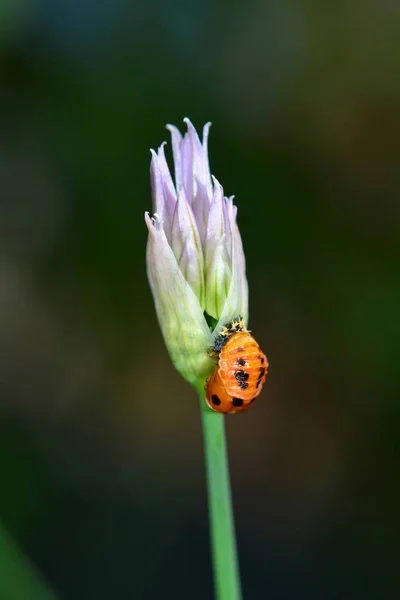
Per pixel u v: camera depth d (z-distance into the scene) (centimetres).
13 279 27
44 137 25
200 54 25
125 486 24
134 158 25
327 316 25
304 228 25
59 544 22
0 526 18
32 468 23
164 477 24
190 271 14
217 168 25
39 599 18
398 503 23
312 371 25
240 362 14
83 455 25
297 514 24
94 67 25
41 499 23
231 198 14
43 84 25
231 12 25
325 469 25
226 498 14
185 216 14
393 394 24
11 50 24
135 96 25
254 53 25
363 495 24
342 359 25
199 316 14
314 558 22
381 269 25
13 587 18
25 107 25
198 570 22
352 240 25
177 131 14
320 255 25
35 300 27
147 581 21
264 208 25
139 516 23
